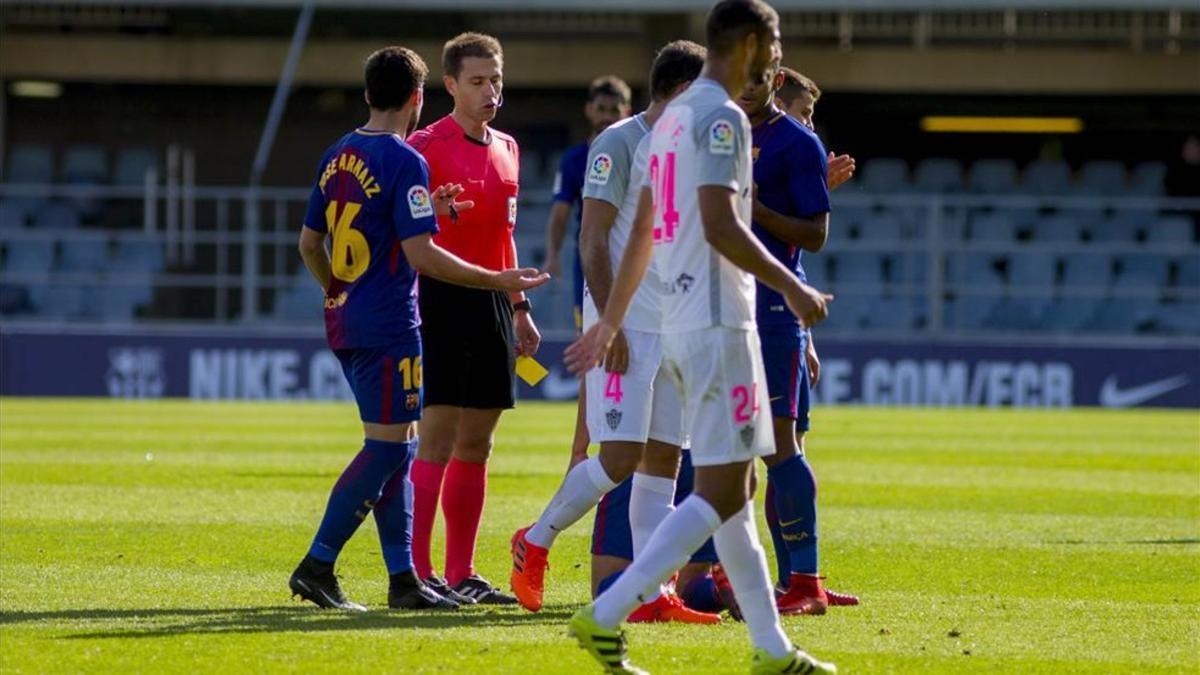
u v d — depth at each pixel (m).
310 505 35.62
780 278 17.02
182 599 23.47
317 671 18.31
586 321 23.34
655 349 21.89
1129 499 38.97
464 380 24.50
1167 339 79.06
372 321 22.61
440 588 24.19
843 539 31.41
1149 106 102.25
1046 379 79.06
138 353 79.12
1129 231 93.00
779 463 23.11
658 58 22.25
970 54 97.00
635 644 20.39
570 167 39.09
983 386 79.12
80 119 100.44
